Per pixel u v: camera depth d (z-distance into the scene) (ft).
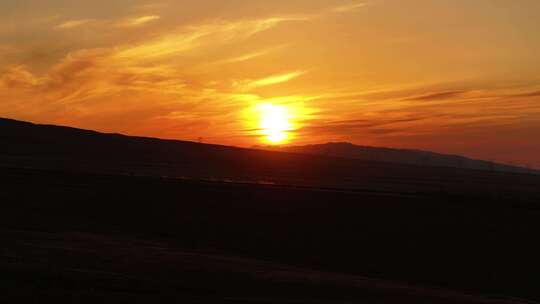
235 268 63.46
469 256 95.96
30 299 38.88
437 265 89.71
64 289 42.98
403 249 98.99
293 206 131.64
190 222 113.09
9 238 71.36
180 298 43.91
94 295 41.83
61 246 68.08
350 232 109.91
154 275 54.13
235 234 104.73
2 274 46.37
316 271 72.13
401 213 127.24
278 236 104.58
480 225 118.01
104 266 56.80
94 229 98.53
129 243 79.30
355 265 86.84
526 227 117.60
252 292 50.21
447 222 120.06
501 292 77.36
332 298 50.83
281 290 52.54
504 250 100.63
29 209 115.85
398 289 61.26
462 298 60.23
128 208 123.85
